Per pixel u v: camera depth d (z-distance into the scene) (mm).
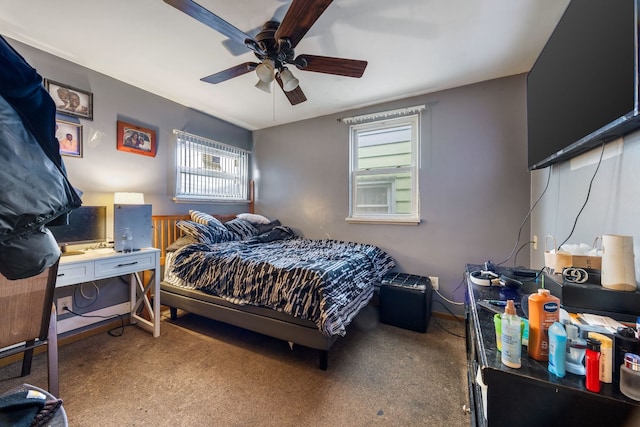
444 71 2289
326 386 1581
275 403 1440
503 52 2018
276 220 3670
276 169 3723
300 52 2000
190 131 3076
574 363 672
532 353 754
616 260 950
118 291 2412
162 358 1863
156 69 2252
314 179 3416
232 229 3049
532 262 2234
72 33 1789
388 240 2926
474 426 1072
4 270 659
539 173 2098
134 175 2539
